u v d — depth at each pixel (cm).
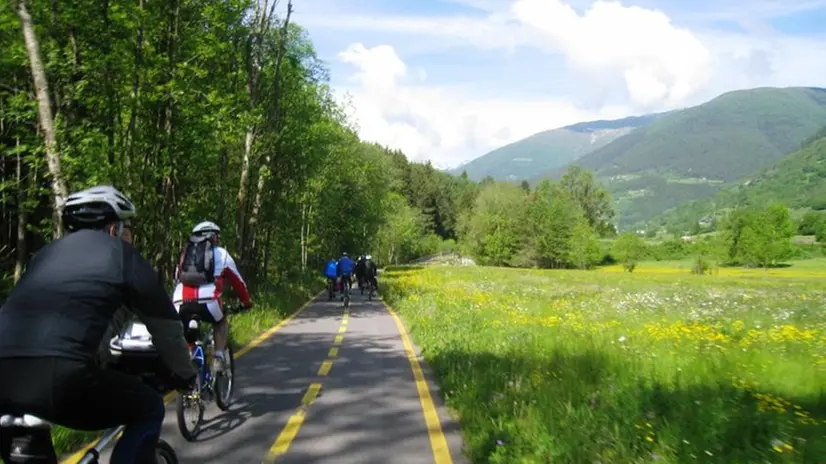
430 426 718
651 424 644
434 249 14075
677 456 566
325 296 3488
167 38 1756
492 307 2209
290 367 1105
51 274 321
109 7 1545
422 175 15762
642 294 3067
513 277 5403
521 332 1420
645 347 1220
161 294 344
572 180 14125
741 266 10206
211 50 1830
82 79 1576
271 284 3103
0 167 1892
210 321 686
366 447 638
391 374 1038
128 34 1589
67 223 353
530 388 830
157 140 1709
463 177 19638
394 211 10419
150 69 1631
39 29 1457
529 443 619
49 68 1461
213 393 714
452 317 1798
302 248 4784
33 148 1472
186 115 1814
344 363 1148
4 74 1588
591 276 6194
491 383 869
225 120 1928
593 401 749
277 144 2831
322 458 602
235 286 703
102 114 1622
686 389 829
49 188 1667
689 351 1173
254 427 705
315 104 3020
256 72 2417
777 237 9556
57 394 298
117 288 328
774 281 5475
